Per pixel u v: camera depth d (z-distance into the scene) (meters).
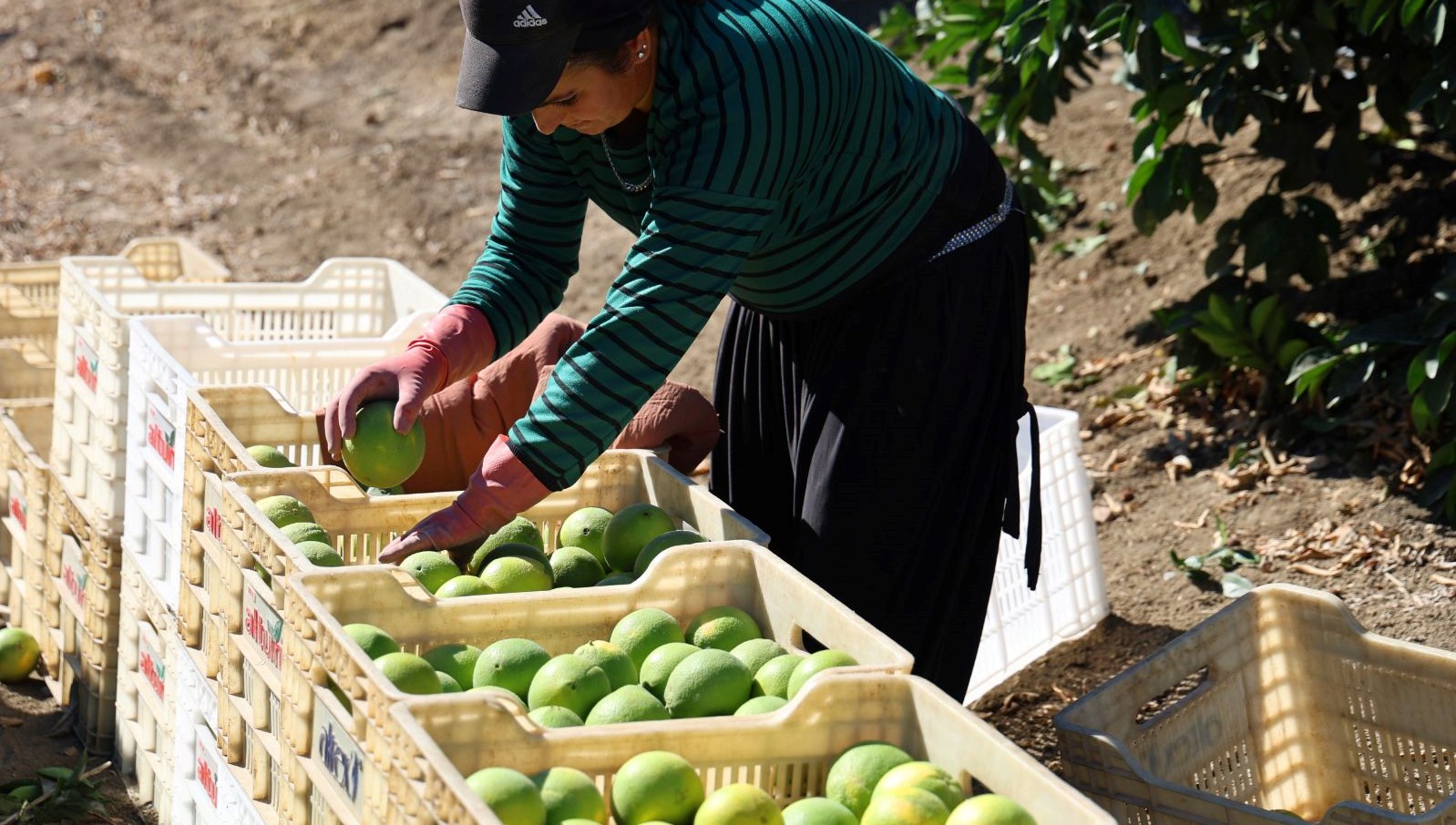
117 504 3.65
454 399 3.06
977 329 2.84
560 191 2.90
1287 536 4.35
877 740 2.08
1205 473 4.74
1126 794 2.54
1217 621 2.94
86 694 3.84
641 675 2.32
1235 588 4.19
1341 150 4.63
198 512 2.95
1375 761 2.96
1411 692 2.88
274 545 2.41
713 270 2.37
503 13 2.22
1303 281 5.06
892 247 2.74
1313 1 4.47
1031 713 3.88
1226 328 4.68
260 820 2.51
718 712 2.22
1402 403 4.54
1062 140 6.64
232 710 2.65
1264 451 4.70
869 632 2.21
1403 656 2.88
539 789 1.90
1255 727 3.02
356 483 2.79
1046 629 4.08
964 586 2.98
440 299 4.47
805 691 2.04
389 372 2.71
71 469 3.97
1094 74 7.13
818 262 2.75
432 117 8.80
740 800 1.89
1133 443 4.97
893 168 2.67
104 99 9.46
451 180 8.04
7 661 4.14
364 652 2.06
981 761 1.95
